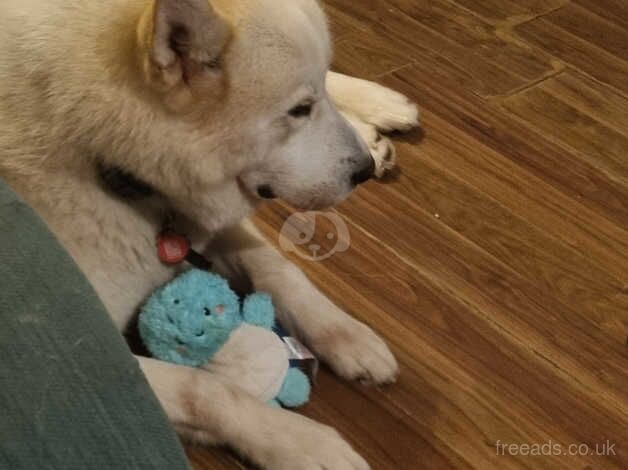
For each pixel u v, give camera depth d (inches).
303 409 53.2
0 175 45.5
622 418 55.7
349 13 91.1
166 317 48.3
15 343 28.0
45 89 44.6
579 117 81.5
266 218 67.0
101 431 27.9
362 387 54.9
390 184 71.5
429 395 55.3
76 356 28.7
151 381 46.7
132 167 45.8
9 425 26.7
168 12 39.9
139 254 49.9
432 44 88.4
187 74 43.2
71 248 47.3
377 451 51.6
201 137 45.4
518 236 68.4
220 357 50.0
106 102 44.1
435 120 78.9
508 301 62.7
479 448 52.6
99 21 44.6
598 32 93.5
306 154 49.4
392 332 59.2
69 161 45.7
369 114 75.3
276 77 45.1
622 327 61.9
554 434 54.1
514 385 56.7
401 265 64.4
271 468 46.8
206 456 49.3
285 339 53.2
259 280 56.4
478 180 73.1
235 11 43.8
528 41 90.7
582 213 71.2
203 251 57.4
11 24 45.3
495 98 82.3
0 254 30.1
